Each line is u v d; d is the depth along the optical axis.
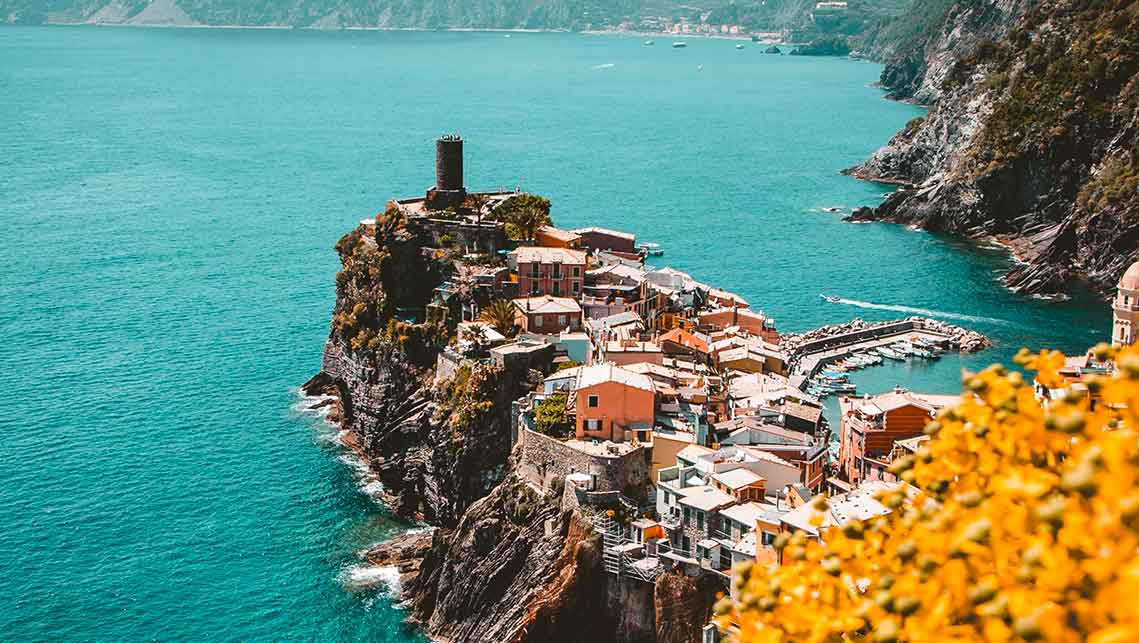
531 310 178.12
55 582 148.62
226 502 168.88
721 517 121.50
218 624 141.50
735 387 161.62
